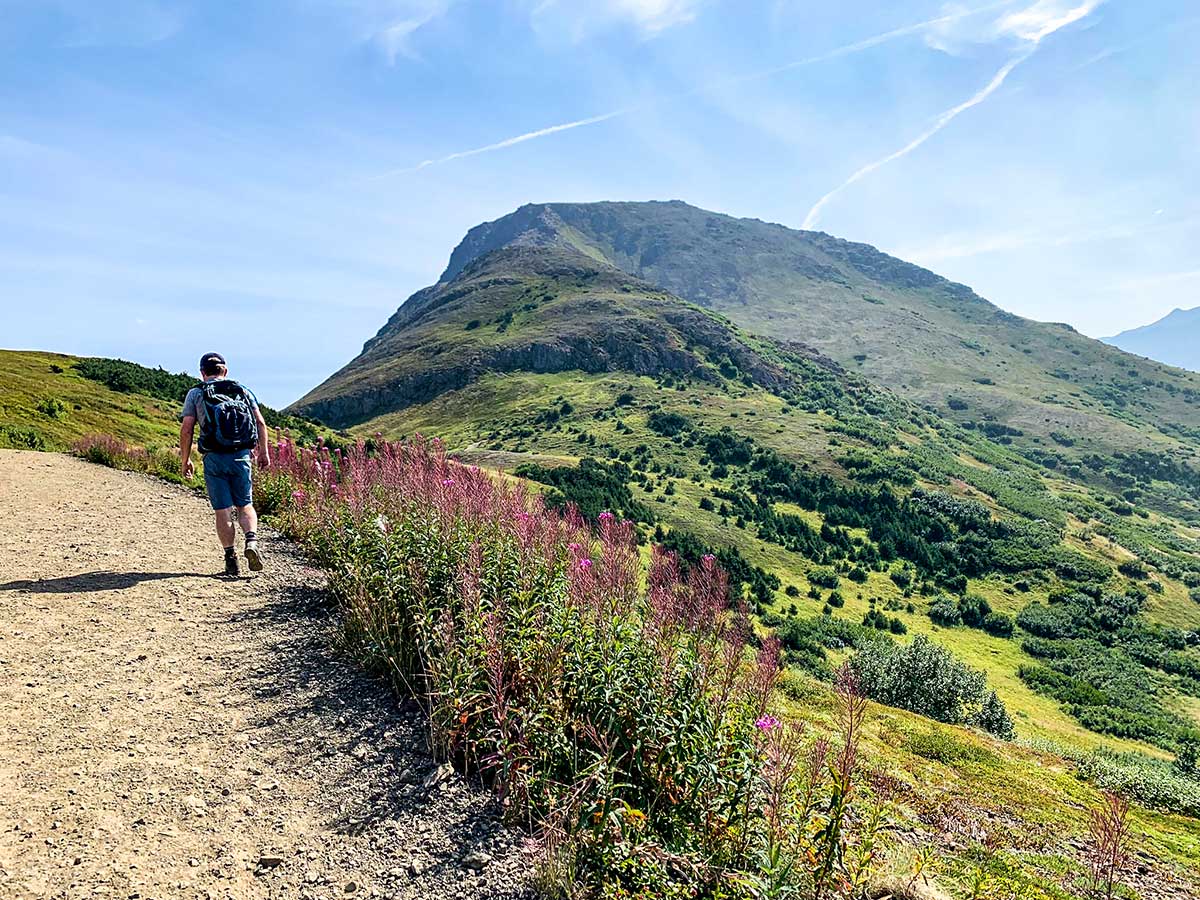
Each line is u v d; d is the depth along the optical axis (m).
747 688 4.62
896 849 5.65
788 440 183.00
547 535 6.55
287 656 6.23
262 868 3.55
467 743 4.71
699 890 3.71
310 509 10.09
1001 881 6.06
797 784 4.45
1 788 3.84
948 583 119.81
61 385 59.09
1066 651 97.31
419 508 7.59
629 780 4.30
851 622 90.81
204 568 8.59
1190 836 10.46
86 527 9.96
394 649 5.90
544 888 3.57
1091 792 12.32
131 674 5.52
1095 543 139.50
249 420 8.20
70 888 3.18
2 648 5.63
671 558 5.54
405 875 3.63
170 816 3.85
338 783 4.40
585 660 4.77
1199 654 97.31
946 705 29.98
